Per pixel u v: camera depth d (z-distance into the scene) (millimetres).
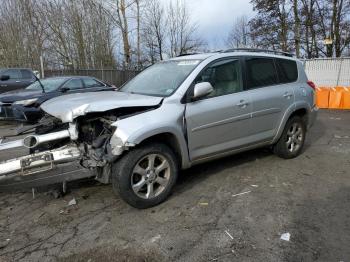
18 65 24578
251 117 4926
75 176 3799
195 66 4539
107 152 3740
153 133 3777
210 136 4473
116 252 3133
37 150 3947
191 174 5102
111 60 26719
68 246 3250
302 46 27188
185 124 4164
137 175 3877
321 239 3291
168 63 5102
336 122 10094
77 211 3959
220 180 4863
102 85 11273
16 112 8164
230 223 3619
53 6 24562
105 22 25906
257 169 5332
